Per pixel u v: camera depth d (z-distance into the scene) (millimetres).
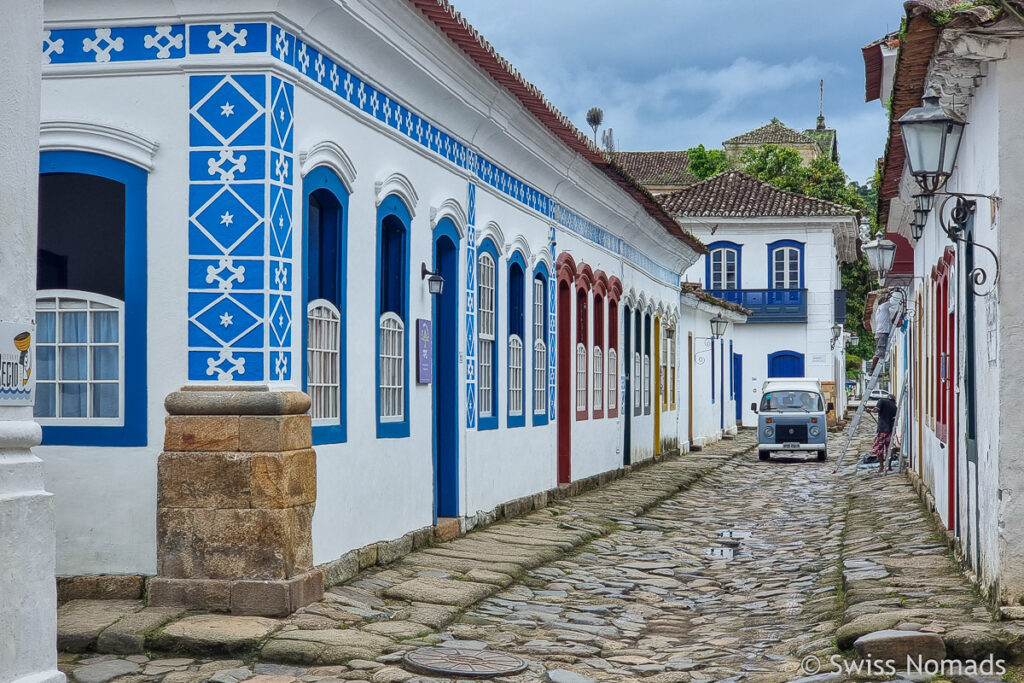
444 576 11078
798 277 48312
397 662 8141
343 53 10242
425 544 12453
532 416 17125
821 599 10633
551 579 11984
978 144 9836
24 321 5613
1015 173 8547
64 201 9492
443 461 13672
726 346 42469
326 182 10016
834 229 49281
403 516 11883
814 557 13617
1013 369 8492
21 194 5578
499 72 13172
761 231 48562
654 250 27109
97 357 9375
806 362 48156
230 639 8141
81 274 9484
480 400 14812
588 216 20594
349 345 10500
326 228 10344
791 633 9414
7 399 5504
